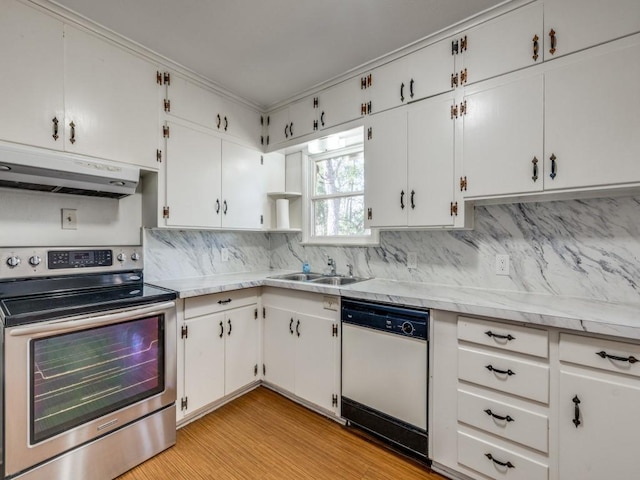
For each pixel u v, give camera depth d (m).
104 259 1.98
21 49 1.50
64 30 1.64
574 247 1.66
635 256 1.51
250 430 1.99
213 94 2.40
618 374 1.16
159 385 1.78
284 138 2.68
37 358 1.35
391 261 2.38
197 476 1.60
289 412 2.20
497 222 1.90
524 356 1.37
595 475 1.20
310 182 2.97
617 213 1.55
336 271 2.73
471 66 1.71
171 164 2.14
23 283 1.66
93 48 1.75
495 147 1.63
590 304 1.48
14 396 1.28
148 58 2.00
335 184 2.85
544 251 1.75
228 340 2.26
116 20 1.69
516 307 1.41
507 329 1.40
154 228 2.18
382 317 1.81
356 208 2.70
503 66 1.61
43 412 1.37
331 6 1.59
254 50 1.97
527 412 1.35
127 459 1.63
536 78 1.52
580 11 1.41
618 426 1.16
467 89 1.73
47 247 1.76
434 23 1.72
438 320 1.61
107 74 1.81
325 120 2.38
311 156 2.96
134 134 1.94
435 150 1.84
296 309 2.28
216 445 1.84
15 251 1.65
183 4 1.57
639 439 1.12
